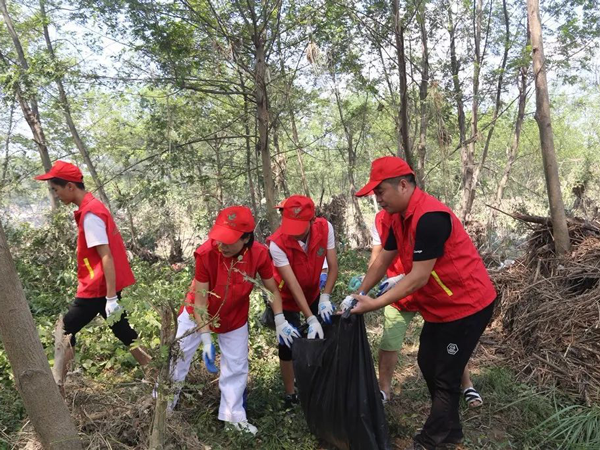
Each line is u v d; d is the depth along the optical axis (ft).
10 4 32.14
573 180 35.70
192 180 24.40
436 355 9.41
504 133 52.90
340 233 33.06
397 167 8.68
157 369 8.07
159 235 35.63
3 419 10.30
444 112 26.84
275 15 23.16
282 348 10.93
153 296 7.84
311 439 10.04
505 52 31.04
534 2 16.19
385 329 11.59
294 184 45.85
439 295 9.09
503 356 14.03
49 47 29.91
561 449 9.75
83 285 11.47
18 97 27.53
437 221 8.52
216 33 22.27
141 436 9.09
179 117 26.18
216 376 12.97
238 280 9.91
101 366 14.21
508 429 10.64
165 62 22.03
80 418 9.43
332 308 10.56
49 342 15.12
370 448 9.06
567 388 11.89
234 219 9.43
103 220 11.23
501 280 16.52
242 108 27.43
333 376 9.19
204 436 10.16
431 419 9.56
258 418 11.02
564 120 58.75
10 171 33.81
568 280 14.56
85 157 32.14
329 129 35.83
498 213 33.58
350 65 27.45
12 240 28.19
